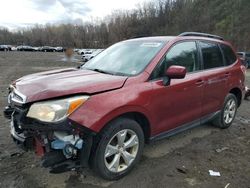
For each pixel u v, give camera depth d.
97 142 3.25
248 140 5.10
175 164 4.00
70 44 99.50
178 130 4.38
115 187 3.38
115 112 3.25
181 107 4.26
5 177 3.51
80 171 3.67
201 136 5.17
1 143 4.52
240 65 5.82
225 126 5.62
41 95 3.08
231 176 3.74
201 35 5.03
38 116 3.00
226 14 53.56
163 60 4.00
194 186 3.47
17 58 39.31
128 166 3.61
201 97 4.66
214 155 4.37
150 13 76.56
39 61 32.62
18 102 3.23
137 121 3.77
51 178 3.51
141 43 4.48
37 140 3.14
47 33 110.88
